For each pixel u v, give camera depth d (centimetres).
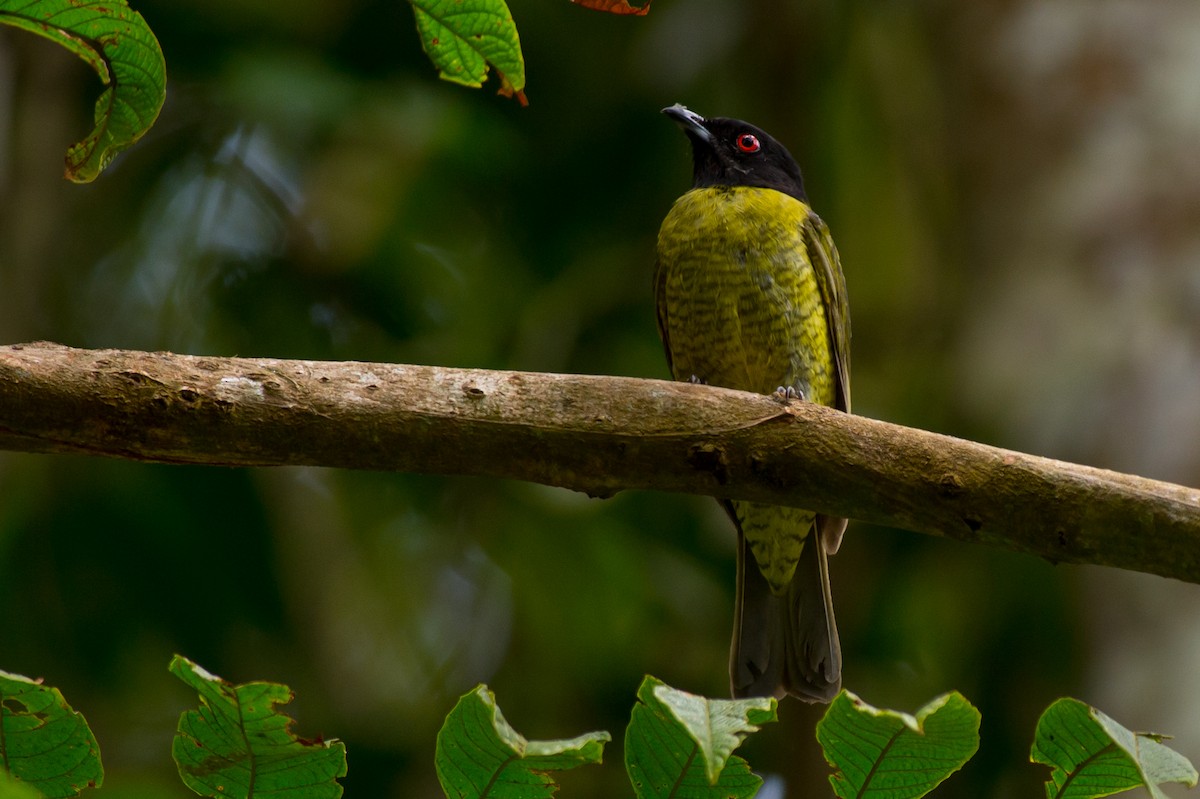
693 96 1370
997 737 1183
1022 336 982
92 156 509
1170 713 877
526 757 374
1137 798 830
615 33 1338
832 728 379
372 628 1267
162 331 1212
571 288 1309
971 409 991
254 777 399
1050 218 1002
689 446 571
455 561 1292
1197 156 978
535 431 566
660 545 1289
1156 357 941
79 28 471
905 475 573
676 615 1267
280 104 1183
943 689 1228
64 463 1177
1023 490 563
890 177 1334
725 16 1312
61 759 390
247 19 1262
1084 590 934
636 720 387
